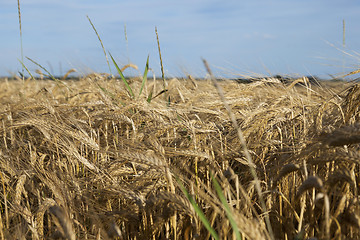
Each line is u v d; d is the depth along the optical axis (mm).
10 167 2693
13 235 1944
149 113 2990
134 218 2012
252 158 2496
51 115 3299
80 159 2375
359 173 1976
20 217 2293
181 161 2295
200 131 2461
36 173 2553
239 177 2523
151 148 2221
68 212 1993
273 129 2889
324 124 2812
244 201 1841
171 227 2045
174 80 6047
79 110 3562
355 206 1644
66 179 2438
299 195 1534
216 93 4918
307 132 2639
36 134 3557
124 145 2564
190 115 3654
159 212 2086
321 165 2174
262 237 1334
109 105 3355
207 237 1789
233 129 2980
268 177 2336
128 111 3344
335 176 1635
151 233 1909
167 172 1756
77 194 2229
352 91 2445
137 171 2490
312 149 1819
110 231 1670
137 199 1980
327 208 1330
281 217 1966
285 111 2633
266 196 2104
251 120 2742
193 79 6250
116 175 2324
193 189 1884
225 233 1660
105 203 2270
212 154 2256
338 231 1530
